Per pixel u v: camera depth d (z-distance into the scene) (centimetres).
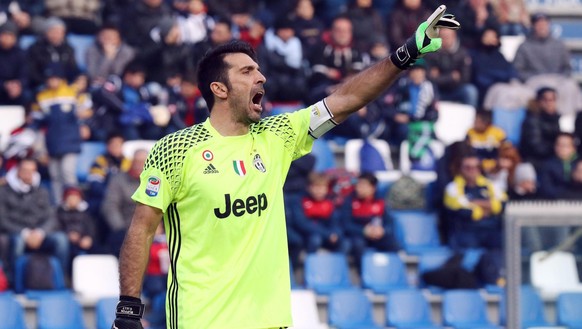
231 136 1559
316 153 4406
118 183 3953
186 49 4472
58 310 3812
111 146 4103
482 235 4212
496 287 4116
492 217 4203
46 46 4388
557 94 4884
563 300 2895
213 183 1525
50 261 3862
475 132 4400
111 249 3934
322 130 1625
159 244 3800
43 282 3838
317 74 4472
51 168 4216
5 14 4759
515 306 2906
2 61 4459
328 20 4944
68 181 4206
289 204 4019
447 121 4672
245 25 4712
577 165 4369
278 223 1560
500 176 4341
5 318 3697
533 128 4431
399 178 4331
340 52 4506
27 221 3909
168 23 4503
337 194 4125
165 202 1532
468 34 4934
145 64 4447
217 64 1556
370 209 4103
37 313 3812
